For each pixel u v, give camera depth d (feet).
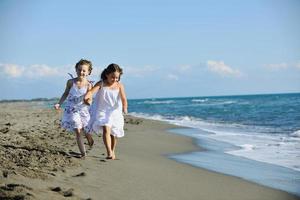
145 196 14.90
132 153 25.90
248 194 16.88
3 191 12.76
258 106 122.52
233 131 47.34
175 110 119.14
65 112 21.06
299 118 64.95
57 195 13.32
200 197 15.72
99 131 21.08
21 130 33.27
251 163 24.77
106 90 20.79
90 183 15.66
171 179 18.26
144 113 105.50
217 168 22.65
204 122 64.23
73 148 24.03
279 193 17.22
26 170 16.02
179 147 31.76
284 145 33.42
